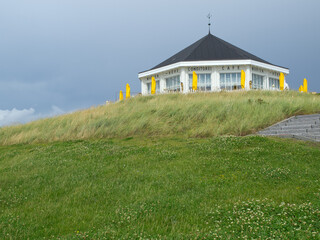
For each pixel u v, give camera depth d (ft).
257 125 60.44
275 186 30.32
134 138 59.26
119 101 95.30
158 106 73.05
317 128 53.72
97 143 55.42
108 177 34.88
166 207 25.41
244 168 35.50
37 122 76.23
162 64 150.10
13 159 47.52
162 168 37.11
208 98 80.43
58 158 44.70
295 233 19.25
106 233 20.44
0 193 31.22
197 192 29.04
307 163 37.52
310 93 108.27
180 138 56.75
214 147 45.39
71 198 29.27
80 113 78.84
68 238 20.15
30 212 26.37
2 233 21.93
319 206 23.36
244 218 21.75
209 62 128.16
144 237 19.79
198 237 19.43
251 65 130.62
